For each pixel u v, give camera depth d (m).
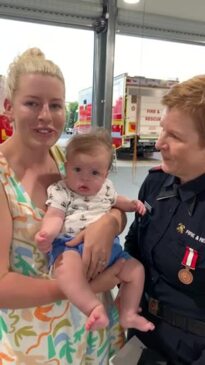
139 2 2.44
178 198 0.99
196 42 2.71
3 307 0.90
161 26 2.57
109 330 1.14
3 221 0.89
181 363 0.97
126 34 2.52
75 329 1.03
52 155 1.10
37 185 1.00
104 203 1.06
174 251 0.95
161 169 1.08
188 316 0.95
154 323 1.03
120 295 1.05
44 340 1.00
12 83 0.92
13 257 0.96
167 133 0.91
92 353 1.10
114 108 2.54
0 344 1.04
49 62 0.92
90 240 0.93
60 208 0.99
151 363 0.97
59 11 2.30
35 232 0.95
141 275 1.03
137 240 1.12
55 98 0.91
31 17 2.28
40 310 0.98
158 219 1.02
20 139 0.96
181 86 0.89
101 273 0.97
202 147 0.88
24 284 0.89
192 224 0.94
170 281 0.98
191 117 0.85
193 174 0.94
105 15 2.40
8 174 0.93
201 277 0.91
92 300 0.90
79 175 1.03
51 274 0.97
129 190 2.04
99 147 1.04
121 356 1.04
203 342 0.92
